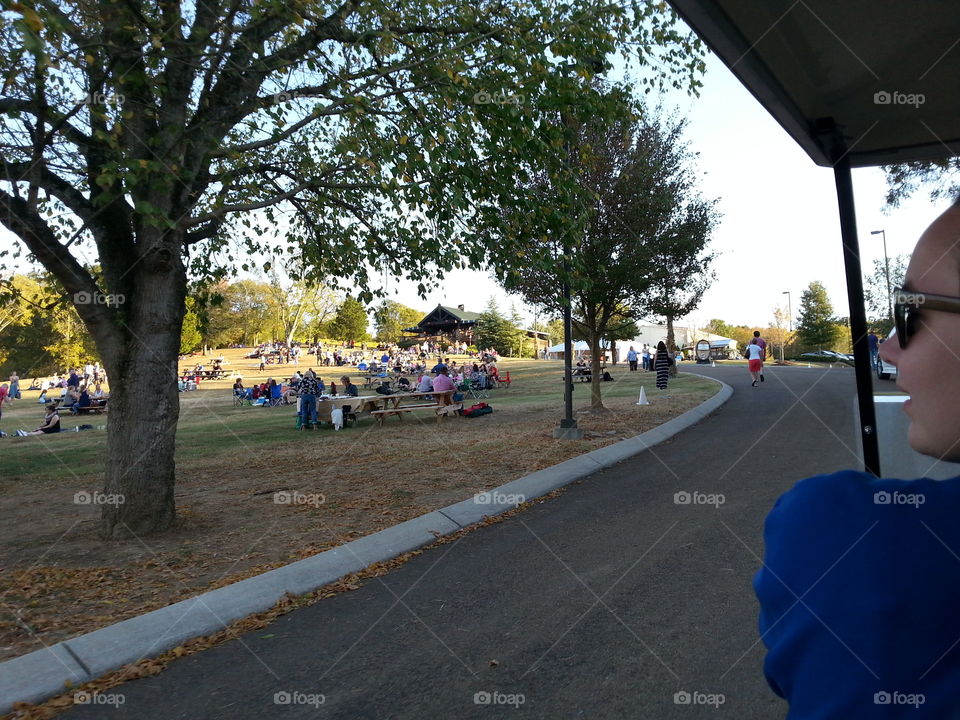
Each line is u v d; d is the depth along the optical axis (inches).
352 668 155.2
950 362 20.3
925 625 19.9
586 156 374.3
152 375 287.9
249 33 297.1
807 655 21.2
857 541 21.3
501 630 171.2
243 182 332.2
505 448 482.0
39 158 257.3
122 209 297.9
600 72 343.3
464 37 327.3
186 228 294.2
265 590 207.8
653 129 594.9
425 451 494.9
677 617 170.6
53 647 169.0
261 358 2549.2
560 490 344.2
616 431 536.1
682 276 618.5
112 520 283.3
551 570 216.4
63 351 1354.6
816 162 68.7
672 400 753.0
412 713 133.3
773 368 1414.9
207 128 289.9
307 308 2493.8
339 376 1877.5
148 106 275.1
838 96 59.8
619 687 137.2
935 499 21.5
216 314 2290.8
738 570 202.2
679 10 42.6
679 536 243.1
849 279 66.3
